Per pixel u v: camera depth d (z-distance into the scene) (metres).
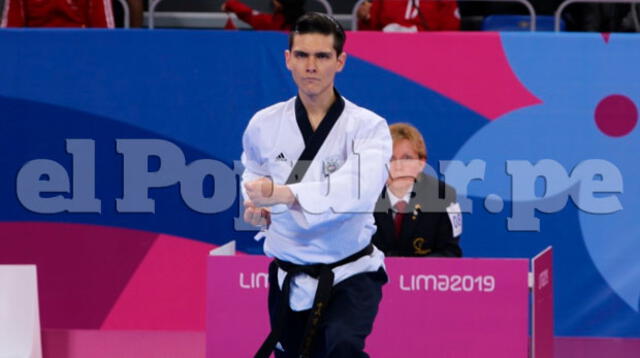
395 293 7.73
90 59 10.82
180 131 10.89
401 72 10.70
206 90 10.84
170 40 10.78
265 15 12.16
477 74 10.69
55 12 11.86
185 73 10.83
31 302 9.04
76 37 10.78
